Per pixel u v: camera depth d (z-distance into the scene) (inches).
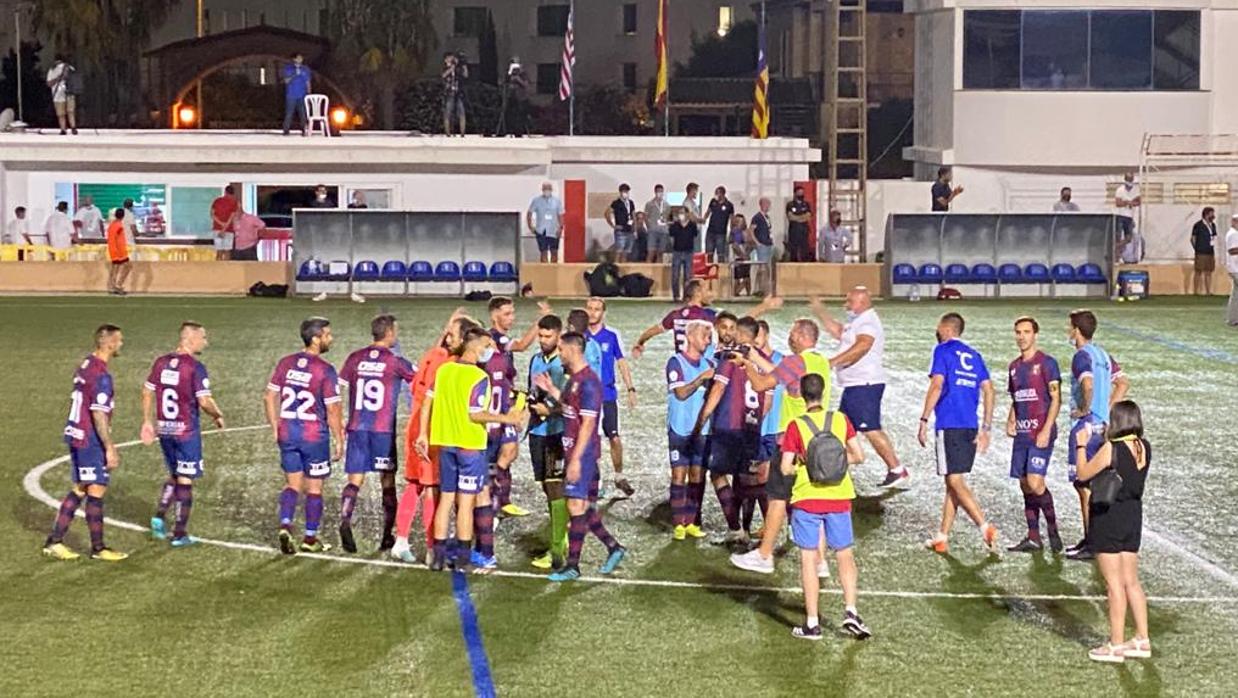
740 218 1509.6
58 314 1293.1
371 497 670.5
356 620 493.4
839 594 530.6
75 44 2514.8
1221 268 1549.0
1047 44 1820.9
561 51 3211.1
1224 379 999.6
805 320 555.2
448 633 481.1
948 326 582.9
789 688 436.5
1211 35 1823.3
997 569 565.9
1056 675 450.3
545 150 1649.9
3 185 1619.1
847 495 480.4
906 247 1513.3
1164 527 629.3
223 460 738.8
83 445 558.9
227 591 524.4
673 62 3157.0
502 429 601.3
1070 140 1824.6
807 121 2871.6
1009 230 1518.2
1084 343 581.3
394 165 1644.9
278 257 1545.3
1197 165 1808.6
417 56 2728.8
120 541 591.2
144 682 434.6
